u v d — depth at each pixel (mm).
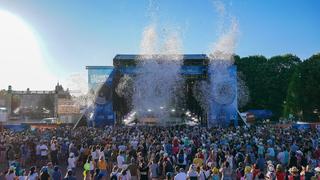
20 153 28000
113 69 55062
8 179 16656
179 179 16328
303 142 28266
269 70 85938
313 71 72188
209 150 25375
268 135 34688
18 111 104125
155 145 26062
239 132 36250
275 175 16406
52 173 17078
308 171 15633
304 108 73688
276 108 84750
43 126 58875
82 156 27750
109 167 24312
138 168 18969
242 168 17922
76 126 54438
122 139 30766
